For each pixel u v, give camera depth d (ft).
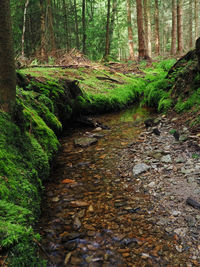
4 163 7.50
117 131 17.54
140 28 52.08
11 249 5.05
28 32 59.52
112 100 24.88
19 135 9.29
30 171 8.74
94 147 14.65
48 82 18.93
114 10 62.49
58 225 7.66
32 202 7.65
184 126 14.94
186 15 120.57
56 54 37.70
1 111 8.80
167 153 12.10
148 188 9.44
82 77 28.35
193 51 21.45
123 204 8.61
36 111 14.40
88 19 73.72
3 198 6.49
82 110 21.67
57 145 13.82
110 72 34.73
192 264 5.87
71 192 9.68
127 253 6.40
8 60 8.60
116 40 67.72
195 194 8.43
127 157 12.60
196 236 6.68
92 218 7.97
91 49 61.41
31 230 5.99
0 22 8.03
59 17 64.95
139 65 46.39
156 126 16.87
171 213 7.75
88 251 6.55
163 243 6.61
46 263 6.08
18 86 15.33
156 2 71.82
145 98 25.93
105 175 10.97
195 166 10.21
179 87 19.17
